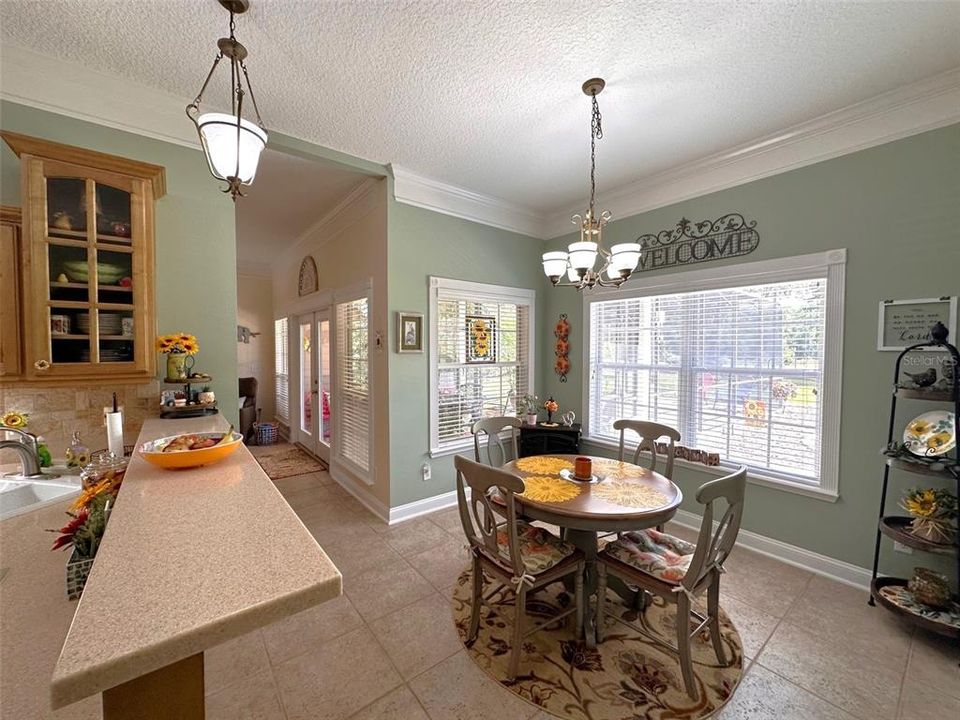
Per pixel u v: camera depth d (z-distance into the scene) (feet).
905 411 7.00
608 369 11.95
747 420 9.07
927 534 6.15
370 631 6.34
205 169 7.47
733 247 9.09
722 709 4.96
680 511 10.13
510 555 5.61
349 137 8.42
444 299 11.38
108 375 5.68
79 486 5.33
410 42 5.69
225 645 6.00
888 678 5.37
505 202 12.07
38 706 2.18
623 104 7.18
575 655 5.86
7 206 5.28
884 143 7.13
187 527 2.83
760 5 5.03
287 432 19.53
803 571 8.02
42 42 5.72
